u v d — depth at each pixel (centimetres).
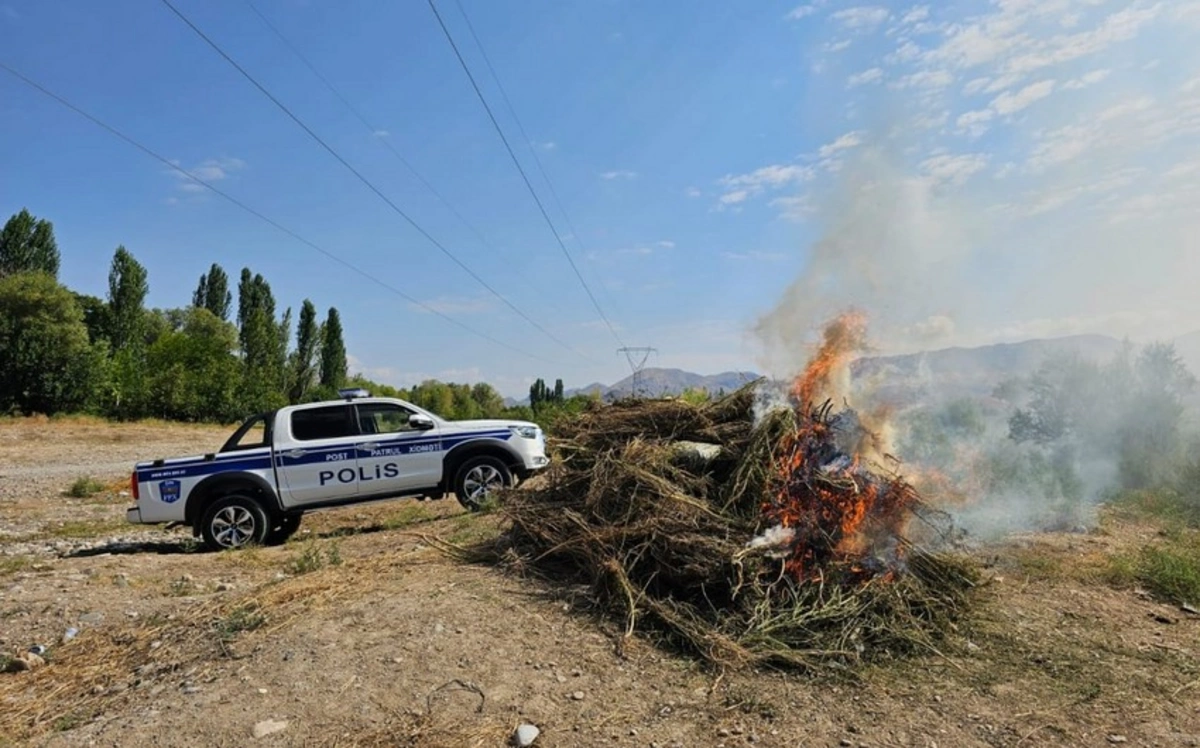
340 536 898
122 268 5597
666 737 345
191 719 366
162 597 611
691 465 586
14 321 4062
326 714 367
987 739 340
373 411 946
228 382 4700
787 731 348
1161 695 384
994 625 480
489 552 632
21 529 1091
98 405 4297
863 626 446
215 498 862
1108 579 584
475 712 368
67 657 486
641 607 484
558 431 707
